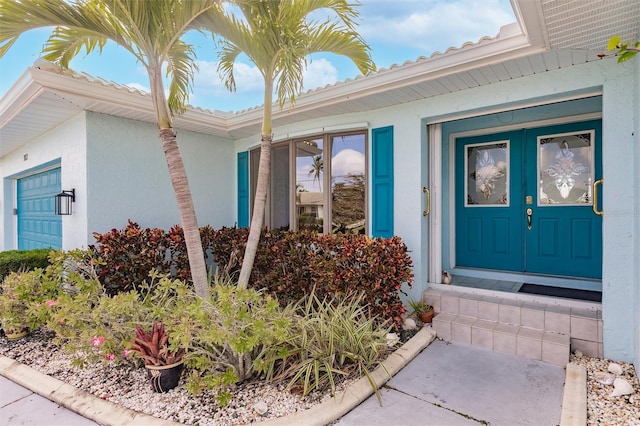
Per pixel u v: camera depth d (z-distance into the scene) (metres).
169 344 2.56
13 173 7.05
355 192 4.68
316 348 2.73
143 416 2.24
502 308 3.52
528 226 4.49
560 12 2.32
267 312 2.56
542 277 4.31
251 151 6.06
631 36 2.59
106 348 2.66
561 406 2.36
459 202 5.04
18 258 4.52
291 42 3.14
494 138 4.75
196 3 3.04
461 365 2.99
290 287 4.20
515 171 4.60
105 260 4.15
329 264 3.83
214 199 6.02
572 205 4.19
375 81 3.76
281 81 3.47
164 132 3.33
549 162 4.36
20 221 7.48
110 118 4.69
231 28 3.35
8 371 2.94
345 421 2.23
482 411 2.33
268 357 2.63
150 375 2.56
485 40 2.98
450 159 5.02
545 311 3.31
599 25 2.46
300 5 3.17
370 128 4.50
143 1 2.91
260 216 3.83
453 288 4.16
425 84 3.58
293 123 5.20
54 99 4.04
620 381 2.47
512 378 2.76
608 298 2.97
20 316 3.46
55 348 3.41
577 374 2.71
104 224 4.62
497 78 3.41
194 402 2.40
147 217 5.07
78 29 3.03
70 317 2.78
